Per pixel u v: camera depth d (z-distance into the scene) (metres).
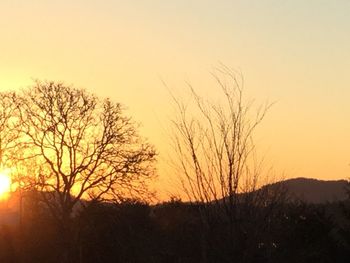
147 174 52.09
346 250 25.55
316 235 24.19
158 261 18.06
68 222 45.50
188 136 14.27
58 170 53.66
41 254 45.44
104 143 52.81
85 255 39.84
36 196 52.66
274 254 13.70
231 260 13.20
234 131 14.19
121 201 35.12
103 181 51.09
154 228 21.78
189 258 15.50
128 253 26.72
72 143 53.75
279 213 13.91
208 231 13.48
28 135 55.12
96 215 39.91
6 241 46.34
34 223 47.97
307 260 20.55
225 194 13.57
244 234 13.33
